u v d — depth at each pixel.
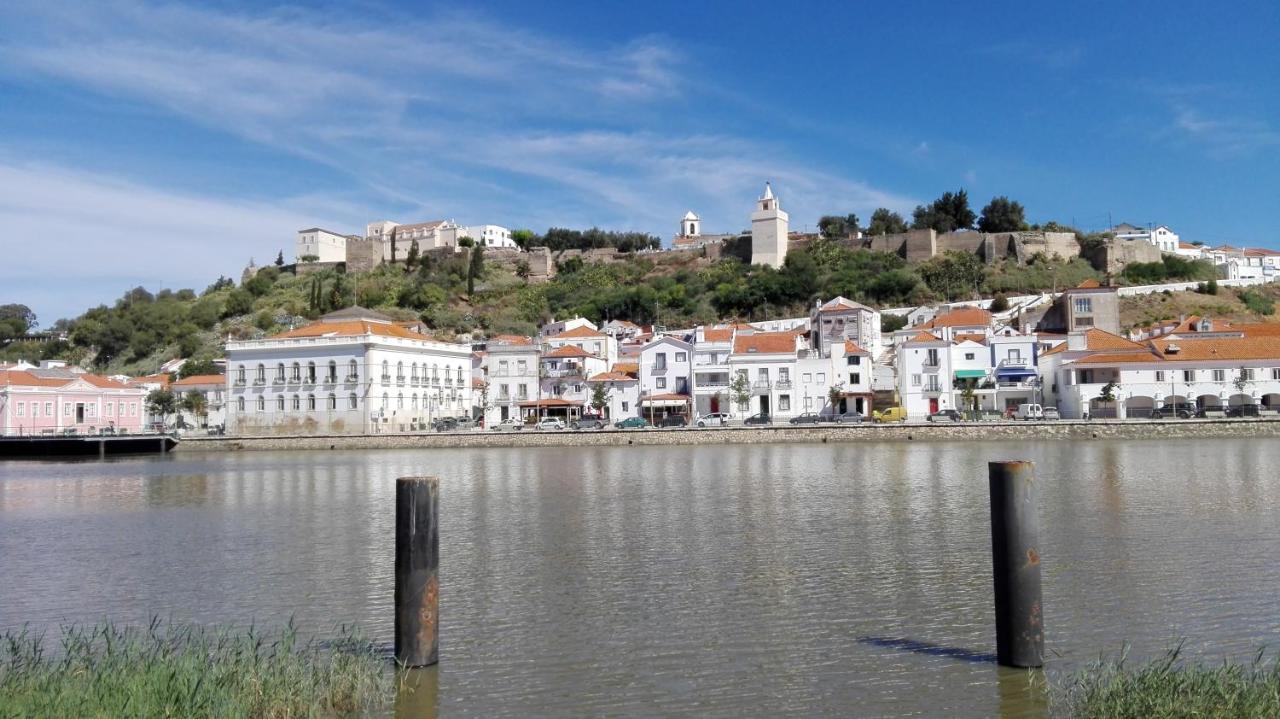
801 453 85.62
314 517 48.22
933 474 62.59
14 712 17.75
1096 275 192.50
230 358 127.81
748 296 187.25
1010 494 21.42
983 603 27.09
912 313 161.38
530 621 26.12
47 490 66.62
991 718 18.67
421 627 22.14
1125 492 50.47
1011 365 122.06
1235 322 134.88
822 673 21.52
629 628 25.34
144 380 162.50
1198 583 28.73
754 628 25.14
